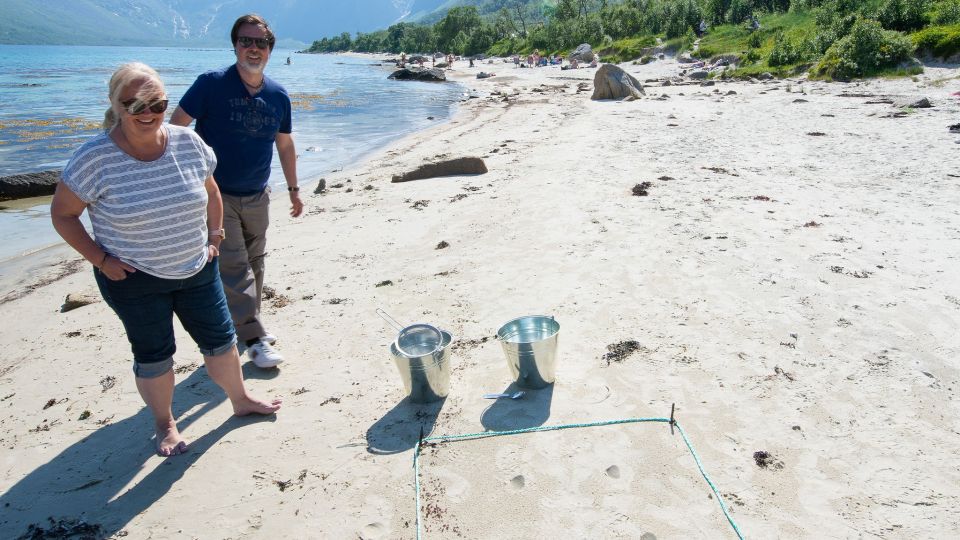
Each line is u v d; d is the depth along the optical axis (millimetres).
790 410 3898
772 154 11406
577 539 3014
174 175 3355
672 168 10578
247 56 4312
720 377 4297
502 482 3438
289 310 5977
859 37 23062
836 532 2967
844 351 4539
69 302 6781
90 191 3164
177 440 3883
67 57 140625
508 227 8023
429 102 30266
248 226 4855
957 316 4926
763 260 6285
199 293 3680
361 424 4059
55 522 3332
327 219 9500
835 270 5945
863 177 9422
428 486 3445
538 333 4480
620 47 50812
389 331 5391
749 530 2998
